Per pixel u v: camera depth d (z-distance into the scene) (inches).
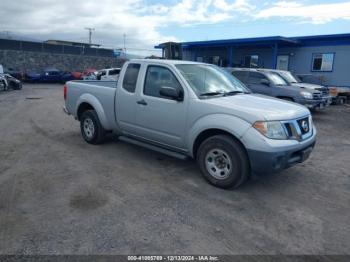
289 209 159.5
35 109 502.9
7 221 140.7
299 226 142.9
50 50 1501.0
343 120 463.5
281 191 181.9
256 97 203.8
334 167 230.4
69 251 119.7
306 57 841.5
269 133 163.0
